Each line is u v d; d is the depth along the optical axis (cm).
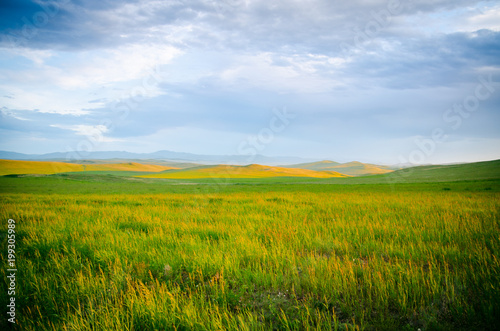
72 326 404
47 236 881
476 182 4053
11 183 4978
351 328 386
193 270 584
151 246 772
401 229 902
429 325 382
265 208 1586
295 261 638
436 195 2270
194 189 4203
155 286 545
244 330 377
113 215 1306
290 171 15112
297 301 466
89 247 768
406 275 511
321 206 1644
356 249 748
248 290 519
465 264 573
